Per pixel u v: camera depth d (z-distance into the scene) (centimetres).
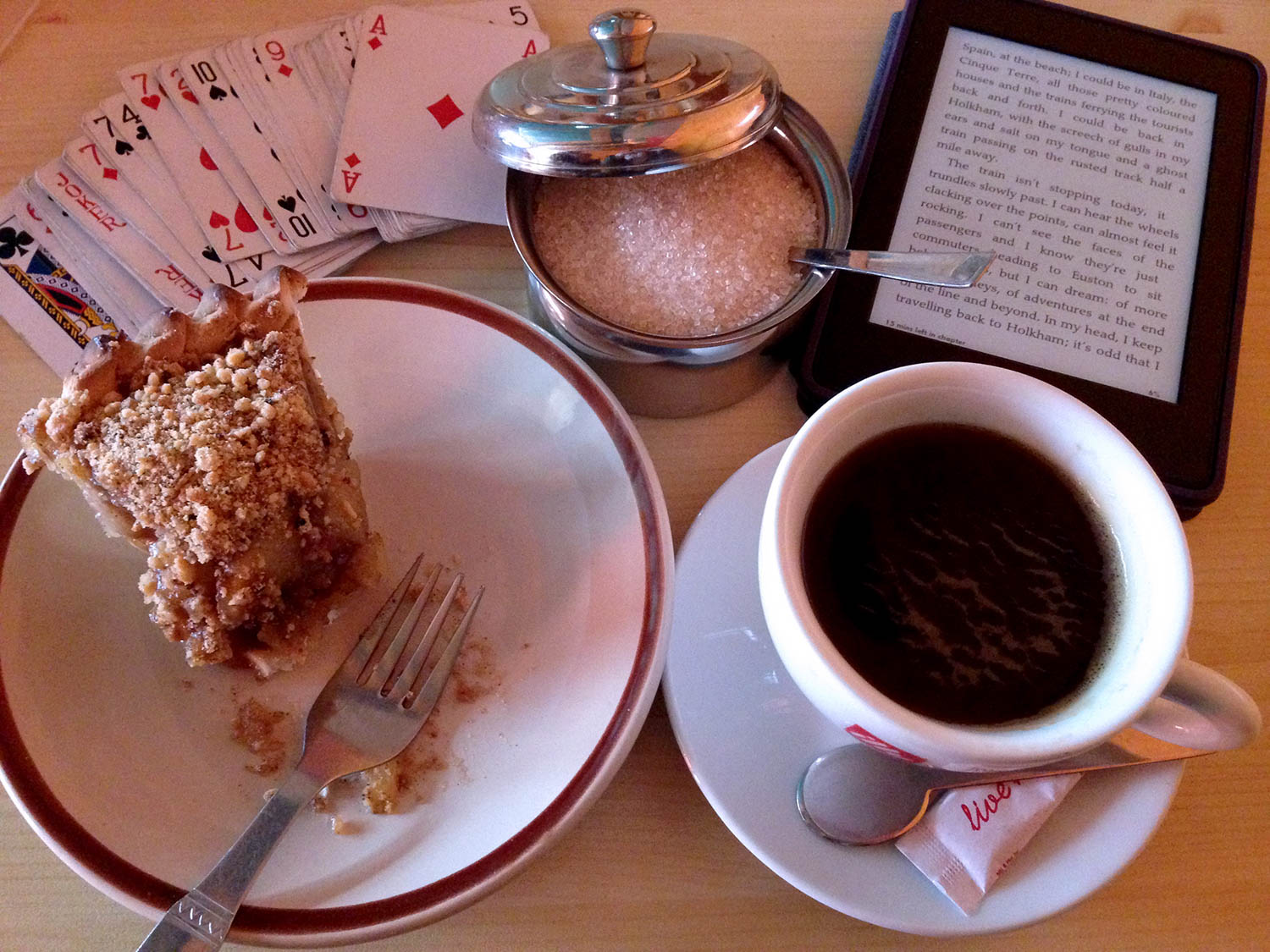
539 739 26
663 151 26
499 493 29
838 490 24
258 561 26
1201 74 34
